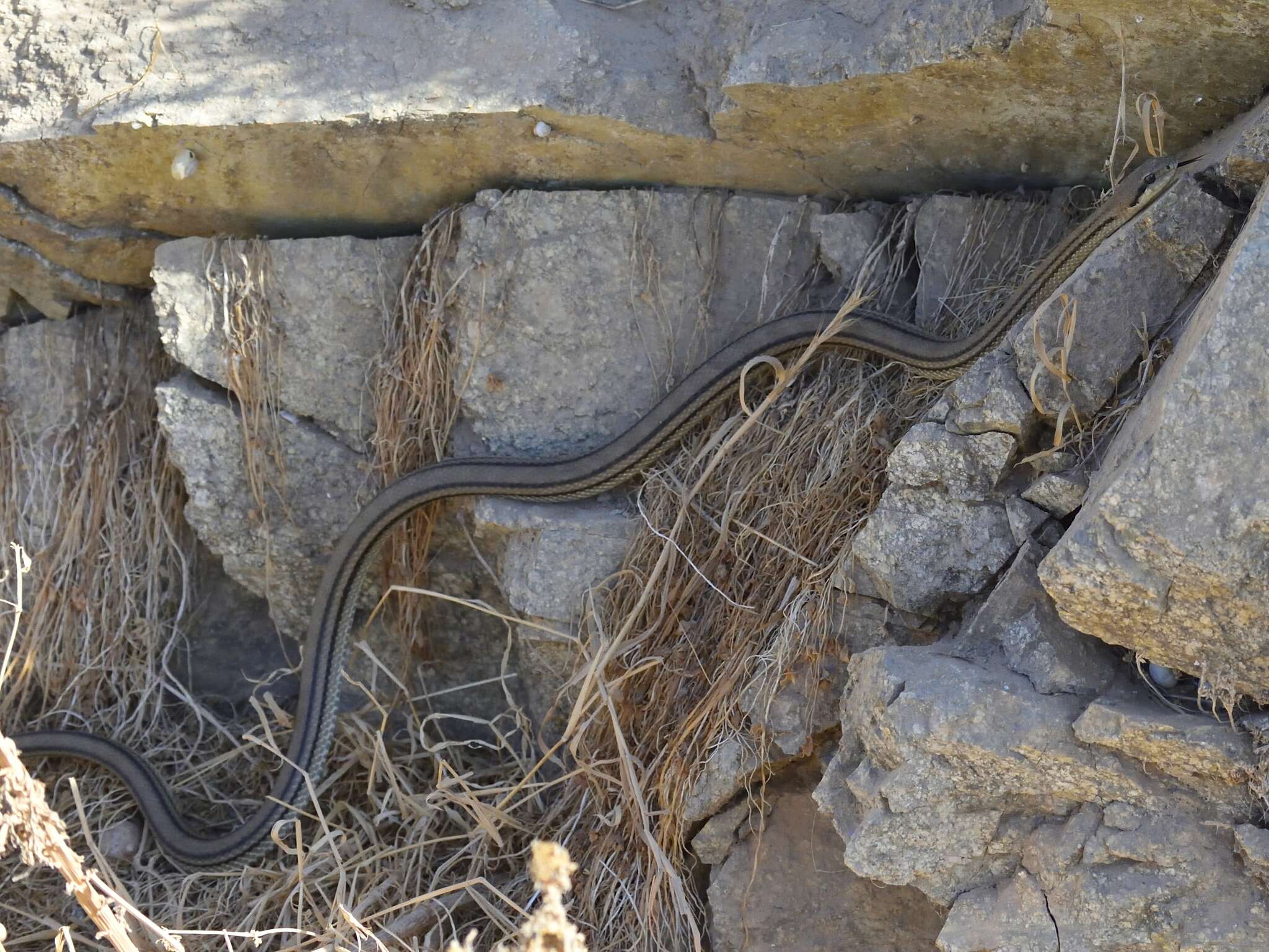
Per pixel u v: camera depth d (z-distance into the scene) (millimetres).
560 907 1413
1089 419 1612
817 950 1646
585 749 1763
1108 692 1540
